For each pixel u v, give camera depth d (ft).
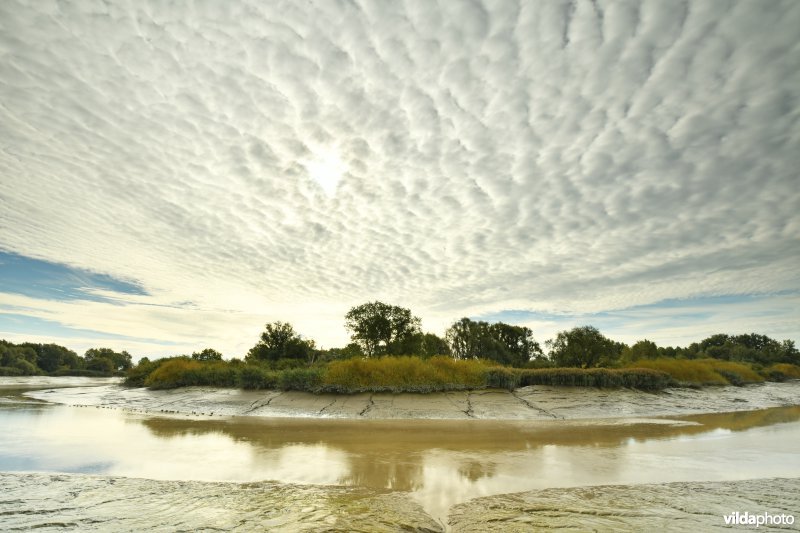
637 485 23.09
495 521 17.80
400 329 95.45
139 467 26.84
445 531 17.21
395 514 18.44
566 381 67.26
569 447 33.50
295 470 26.37
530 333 152.56
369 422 48.34
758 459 29.30
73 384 124.77
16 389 95.30
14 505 19.15
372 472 26.00
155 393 72.59
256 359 106.63
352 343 97.30
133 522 17.13
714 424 46.39
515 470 26.48
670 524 17.06
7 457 29.09
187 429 41.55
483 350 127.95
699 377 84.69
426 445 34.27
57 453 30.27
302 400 59.88
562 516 18.21
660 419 51.24
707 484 23.12
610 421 49.39
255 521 17.33
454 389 64.28
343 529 16.61
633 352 127.54
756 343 260.83
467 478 24.76
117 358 289.53
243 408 57.47
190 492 21.43
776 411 61.21
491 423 47.85
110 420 47.32
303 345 111.34
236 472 25.86
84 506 19.08
